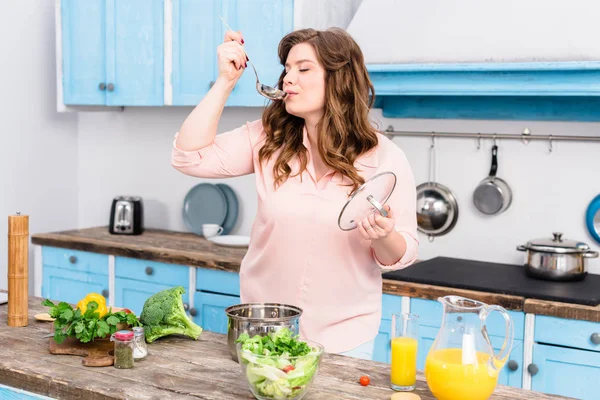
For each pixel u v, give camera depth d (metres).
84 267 3.77
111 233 3.98
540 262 2.93
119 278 3.66
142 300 3.60
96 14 3.84
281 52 2.12
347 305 2.12
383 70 3.02
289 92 2.03
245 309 1.82
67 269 3.83
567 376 2.63
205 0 3.51
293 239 2.06
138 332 1.77
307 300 2.11
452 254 3.41
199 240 3.85
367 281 2.13
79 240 3.77
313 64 2.01
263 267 2.15
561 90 2.76
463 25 3.02
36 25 4.15
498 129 3.28
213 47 3.52
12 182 4.10
